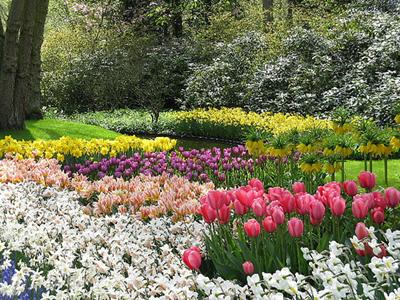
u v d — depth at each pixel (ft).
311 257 11.81
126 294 12.28
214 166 31.37
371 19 70.18
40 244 16.65
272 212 13.88
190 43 93.61
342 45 68.33
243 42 80.23
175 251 17.31
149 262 14.33
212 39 94.89
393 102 52.49
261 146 26.63
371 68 62.34
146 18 105.70
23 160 31.94
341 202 13.80
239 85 74.84
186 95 80.48
